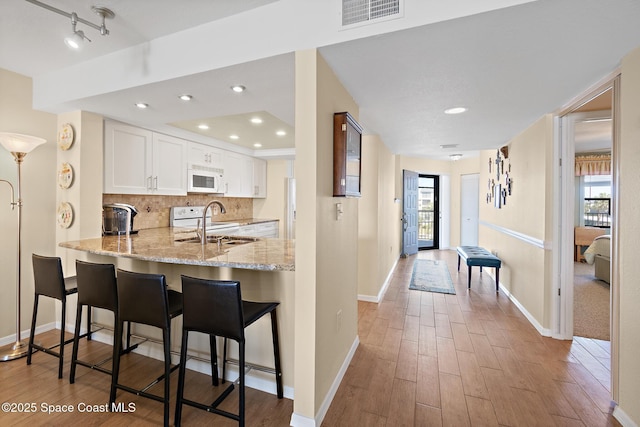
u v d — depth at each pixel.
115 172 3.07
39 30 1.95
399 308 3.54
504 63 1.77
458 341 2.72
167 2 1.66
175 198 4.33
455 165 7.60
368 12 1.50
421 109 2.61
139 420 1.75
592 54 1.66
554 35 1.48
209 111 2.71
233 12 1.77
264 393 2.01
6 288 2.60
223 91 2.21
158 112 2.74
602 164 6.20
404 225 6.57
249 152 5.44
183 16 1.79
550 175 2.78
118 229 3.21
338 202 2.06
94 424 1.70
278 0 1.69
